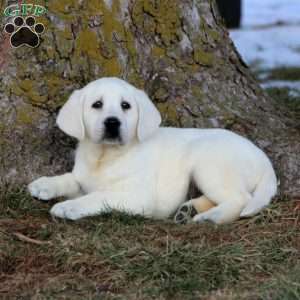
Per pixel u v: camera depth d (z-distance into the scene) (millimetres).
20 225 9344
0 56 10500
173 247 8680
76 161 10000
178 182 9883
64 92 10555
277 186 10547
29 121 10422
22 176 10289
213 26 11586
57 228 9203
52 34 10523
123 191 9578
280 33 26844
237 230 9320
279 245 9023
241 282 8227
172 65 11141
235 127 11078
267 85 17797
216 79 11383
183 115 10992
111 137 9320
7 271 8547
